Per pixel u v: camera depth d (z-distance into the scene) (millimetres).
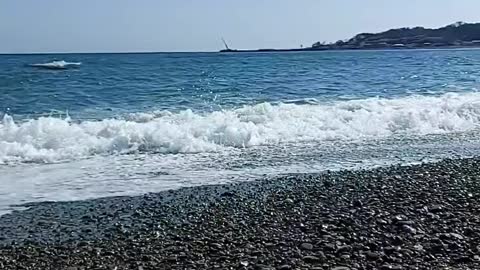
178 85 25031
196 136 12914
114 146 12102
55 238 6891
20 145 11609
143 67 38938
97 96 20531
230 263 5914
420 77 30859
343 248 6250
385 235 6680
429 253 6066
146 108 17469
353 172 10211
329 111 16297
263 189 9078
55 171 10312
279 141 13477
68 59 58531
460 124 16125
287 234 6840
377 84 26375
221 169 10578
